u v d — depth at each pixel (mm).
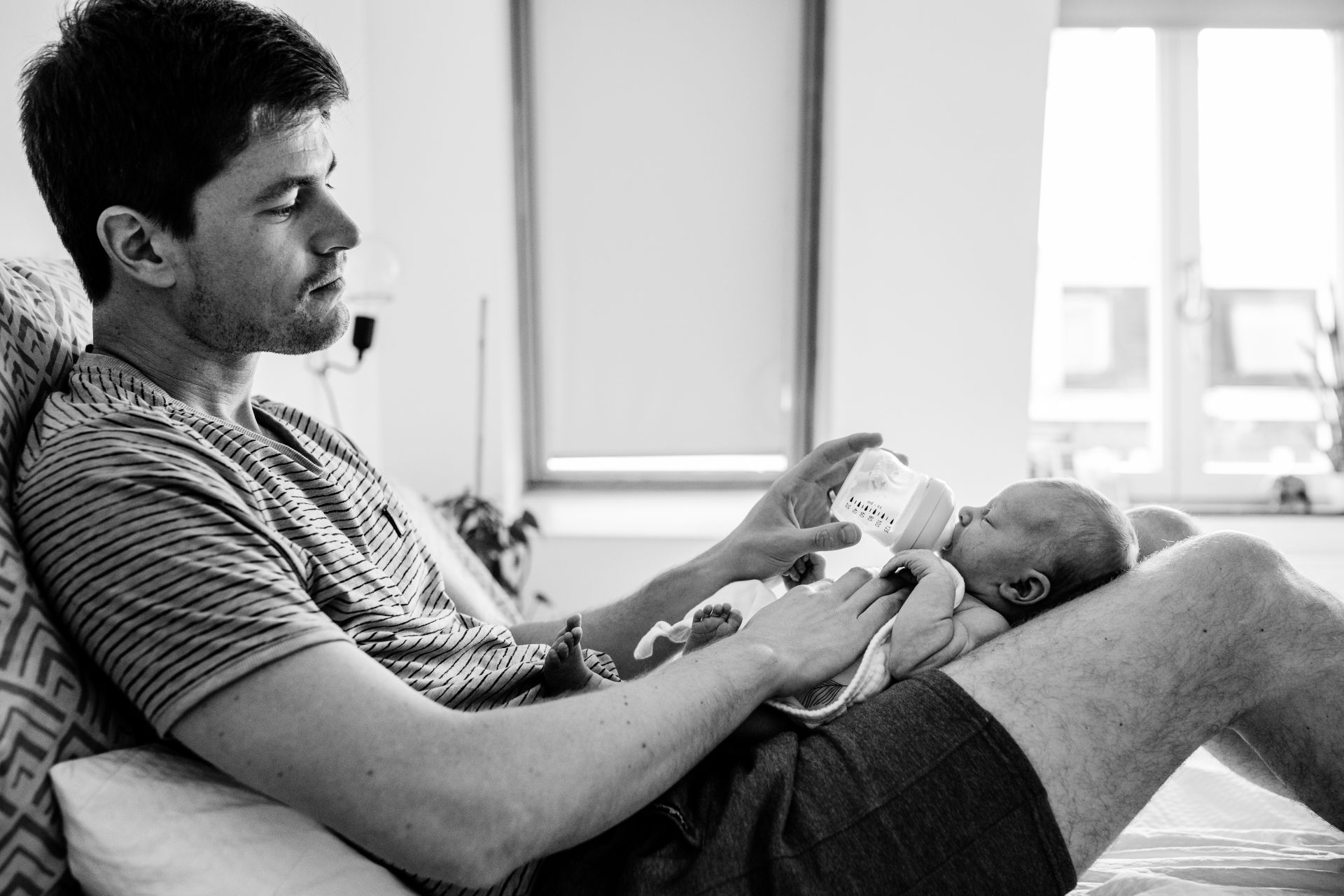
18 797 822
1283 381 3842
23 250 1616
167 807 853
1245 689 1040
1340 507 3729
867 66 3322
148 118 959
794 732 1055
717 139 3662
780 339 3764
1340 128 3771
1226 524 3668
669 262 3729
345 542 1029
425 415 3449
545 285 3750
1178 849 1246
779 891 899
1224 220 3803
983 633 1191
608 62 3627
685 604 1372
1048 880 944
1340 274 3809
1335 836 1240
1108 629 1032
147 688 803
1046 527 1274
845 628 1162
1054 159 3797
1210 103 3760
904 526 1322
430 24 3322
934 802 946
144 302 1037
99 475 856
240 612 805
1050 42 3291
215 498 869
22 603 835
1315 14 3623
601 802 853
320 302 1075
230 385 1118
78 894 887
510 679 1083
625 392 3803
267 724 782
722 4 3596
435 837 787
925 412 3469
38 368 1060
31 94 1007
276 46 999
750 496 3756
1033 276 3408
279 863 866
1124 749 997
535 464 3850
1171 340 3812
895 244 3404
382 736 788
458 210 3389
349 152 3158
